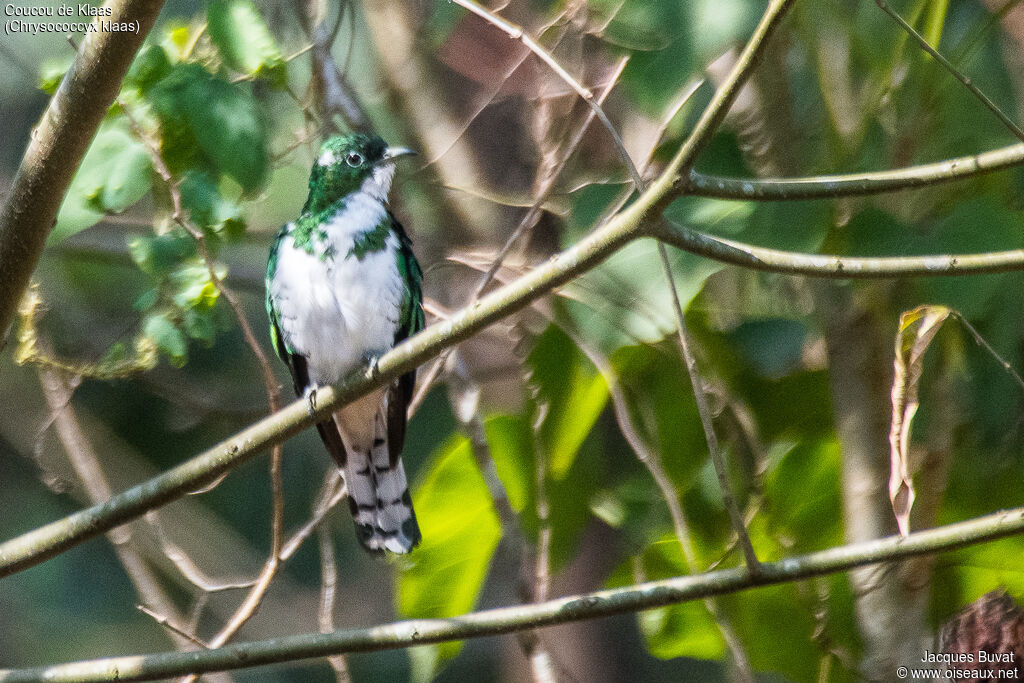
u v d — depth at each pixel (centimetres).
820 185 691
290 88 1052
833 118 1022
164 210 971
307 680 1689
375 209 979
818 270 707
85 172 937
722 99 648
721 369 1077
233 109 938
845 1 988
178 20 1095
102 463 1472
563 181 1046
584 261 688
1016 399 1019
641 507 1109
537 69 1046
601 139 1054
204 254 828
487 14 800
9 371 1409
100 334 1304
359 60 1273
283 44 1112
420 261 1147
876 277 713
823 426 1078
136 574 1022
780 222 984
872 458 1016
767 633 1073
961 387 1037
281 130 1159
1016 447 1027
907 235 977
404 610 1105
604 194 1034
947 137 1026
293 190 1362
